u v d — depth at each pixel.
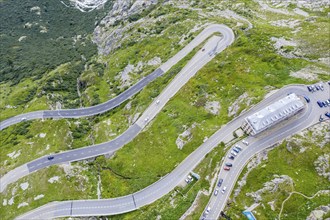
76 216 140.00
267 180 115.94
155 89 184.62
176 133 154.25
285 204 109.19
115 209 137.62
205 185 127.25
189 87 172.00
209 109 155.25
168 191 135.88
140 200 136.88
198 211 119.31
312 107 133.62
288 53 164.25
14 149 183.88
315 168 115.00
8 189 159.62
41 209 146.62
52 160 167.75
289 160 119.00
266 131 130.62
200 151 141.12
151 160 150.38
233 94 154.75
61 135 184.38
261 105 140.88
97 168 160.88
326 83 140.62
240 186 119.31
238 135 136.12
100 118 193.38
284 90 142.62
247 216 110.50
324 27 186.12
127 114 183.00
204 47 196.12
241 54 174.88
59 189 153.50
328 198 107.06
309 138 122.00
